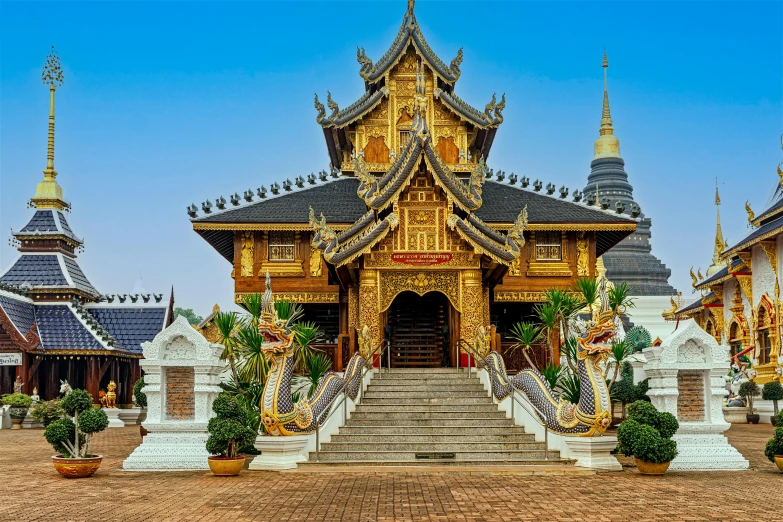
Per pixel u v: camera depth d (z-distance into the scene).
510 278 34.88
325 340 36.03
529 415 21.08
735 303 47.19
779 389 34.19
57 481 16.80
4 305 38.44
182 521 12.04
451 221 26.83
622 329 44.28
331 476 17.62
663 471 17.64
